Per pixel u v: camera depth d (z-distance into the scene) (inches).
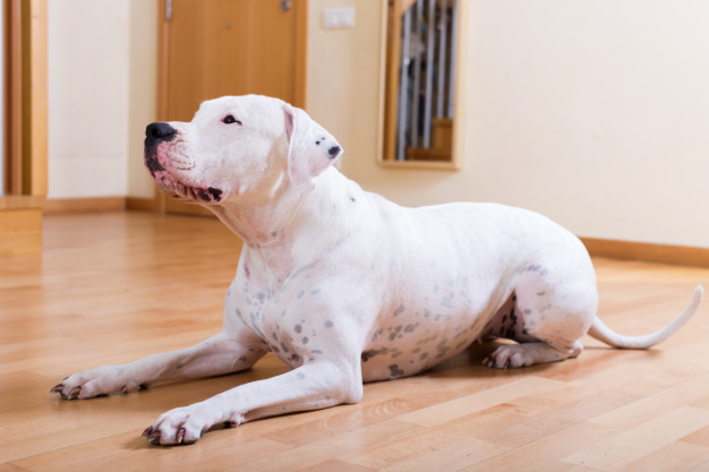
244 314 71.8
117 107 259.0
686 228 171.3
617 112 178.7
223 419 60.6
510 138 193.6
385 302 70.9
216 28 240.4
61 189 246.8
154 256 160.1
